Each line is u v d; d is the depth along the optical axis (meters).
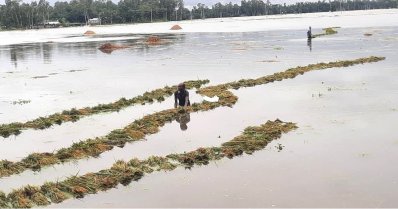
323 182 13.64
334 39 68.50
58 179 15.05
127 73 40.62
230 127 20.53
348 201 12.34
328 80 31.12
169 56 54.44
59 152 17.47
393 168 14.46
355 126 19.45
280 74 33.62
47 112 25.75
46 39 111.06
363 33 79.06
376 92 26.22
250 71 38.09
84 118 23.66
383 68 35.19
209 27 148.50
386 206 11.97
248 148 17.02
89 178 14.55
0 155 18.12
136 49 67.44
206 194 13.27
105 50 67.62
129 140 18.97
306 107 23.52
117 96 29.70
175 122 21.81
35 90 33.47
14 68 49.50
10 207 12.88
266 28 121.69
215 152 16.72
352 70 35.03
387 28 91.12
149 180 14.55
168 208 12.53
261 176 14.38
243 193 13.20
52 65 50.41
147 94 28.59
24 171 15.95
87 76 39.69
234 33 102.38
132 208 12.63
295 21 170.75
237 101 25.86
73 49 72.69
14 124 22.36
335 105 23.56
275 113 22.59
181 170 15.29
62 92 32.06
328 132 18.78
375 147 16.56
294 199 12.62
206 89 29.27
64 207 12.85
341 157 15.70
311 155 16.06
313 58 44.84
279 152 16.58
